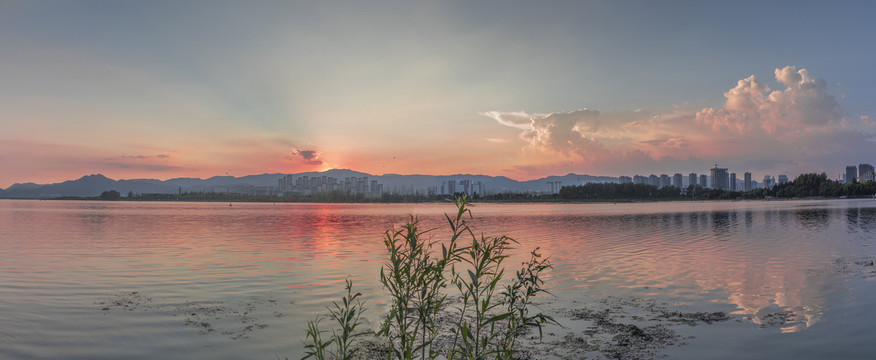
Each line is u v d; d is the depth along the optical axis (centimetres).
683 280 1300
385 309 1002
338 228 3609
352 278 1379
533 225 3816
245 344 763
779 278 1319
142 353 723
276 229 3491
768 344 735
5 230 3303
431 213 6819
